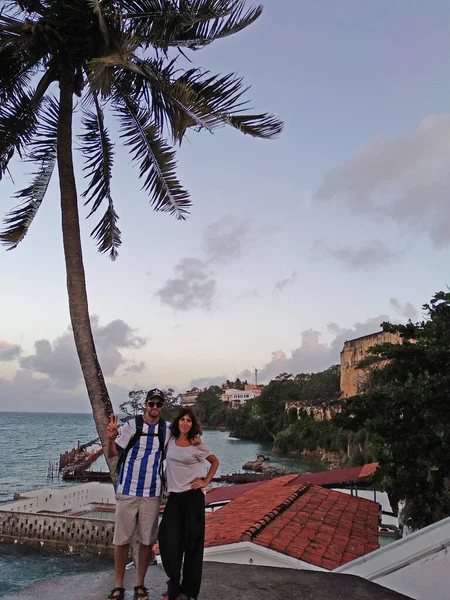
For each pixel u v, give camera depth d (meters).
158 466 3.87
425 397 7.43
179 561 3.57
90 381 7.64
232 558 8.16
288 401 94.44
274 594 3.81
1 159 9.38
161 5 7.80
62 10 8.15
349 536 9.45
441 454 7.14
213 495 17.05
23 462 68.50
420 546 3.93
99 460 73.38
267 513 10.13
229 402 139.62
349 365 65.31
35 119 9.70
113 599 3.62
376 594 3.85
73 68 8.80
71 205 8.29
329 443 60.88
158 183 10.29
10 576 20.53
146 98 9.67
